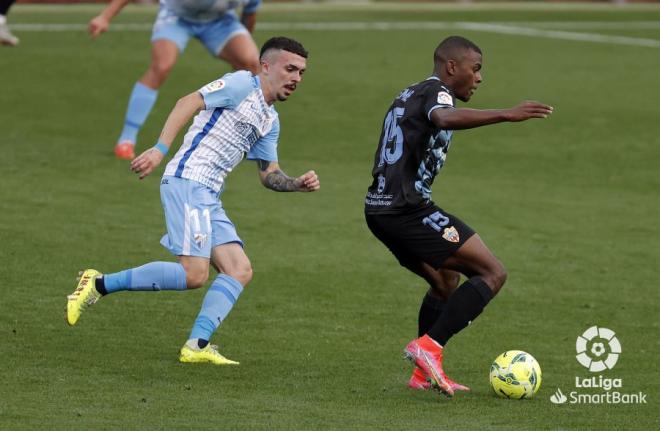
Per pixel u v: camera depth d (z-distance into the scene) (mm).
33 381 23078
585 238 39969
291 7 109188
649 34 96375
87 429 20172
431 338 23156
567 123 61781
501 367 23453
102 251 35125
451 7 115625
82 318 28250
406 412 22125
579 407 23016
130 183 45188
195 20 48094
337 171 49906
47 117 58219
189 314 29109
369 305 30922
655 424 22000
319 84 69125
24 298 29750
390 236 24047
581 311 31078
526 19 103875
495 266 23656
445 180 49000
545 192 47500
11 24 85812
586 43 89750
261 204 43031
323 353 26438
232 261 25234
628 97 69562
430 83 23516
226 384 23562
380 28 92500
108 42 78938
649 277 35000
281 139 56094
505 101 66812
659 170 52594
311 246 37219
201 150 24891
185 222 24594
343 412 21922
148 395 22469
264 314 29609
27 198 41719
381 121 61000
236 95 24719
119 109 61094
